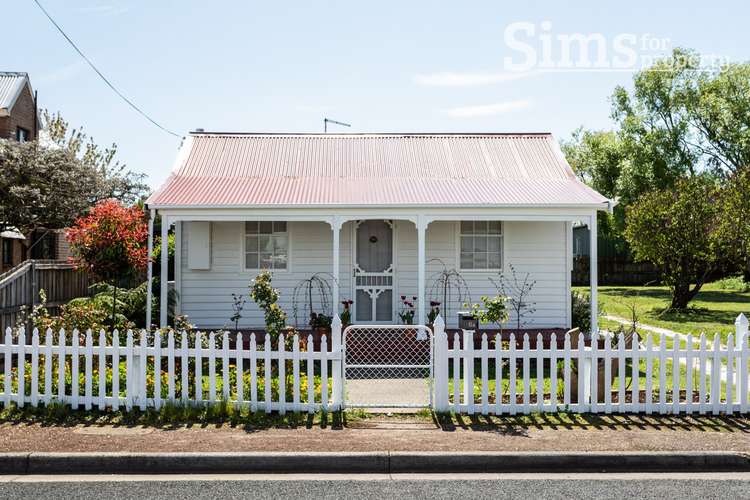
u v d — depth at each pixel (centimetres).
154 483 666
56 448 739
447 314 1655
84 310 1085
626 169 3850
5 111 2908
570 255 1666
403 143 1905
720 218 2214
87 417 870
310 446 748
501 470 715
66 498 619
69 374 967
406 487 654
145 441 768
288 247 1659
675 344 896
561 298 1666
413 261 1662
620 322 2039
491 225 1667
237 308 1652
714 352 895
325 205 1454
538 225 1667
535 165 1784
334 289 1466
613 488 652
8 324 1359
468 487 654
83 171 2306
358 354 1380
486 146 1888
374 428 826
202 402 892
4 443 759
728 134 3791
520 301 1662
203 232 1631
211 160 1778
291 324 1652
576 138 5122
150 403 898
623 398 896
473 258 1667
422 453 720
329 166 1773
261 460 712
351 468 715
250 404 891
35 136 3241
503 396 974
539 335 894
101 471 708
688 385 898
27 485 659
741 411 894
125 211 1402
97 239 1336
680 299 2373
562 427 832
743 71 3806
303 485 660
